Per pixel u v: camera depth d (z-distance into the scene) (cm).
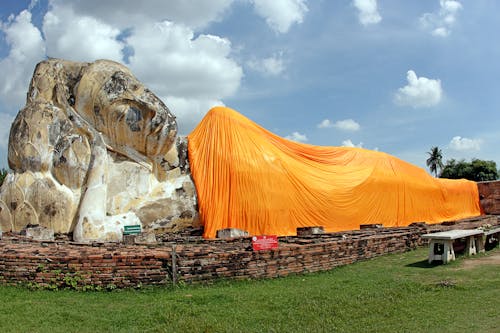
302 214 2291
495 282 1068
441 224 2672
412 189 2897
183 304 914
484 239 1623
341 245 1413
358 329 777
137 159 2080
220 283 1123
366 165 2755
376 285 1081
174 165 2172
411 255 1595
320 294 984
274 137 2547
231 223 2116
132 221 1977
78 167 1973
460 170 6844
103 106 2000
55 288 1061
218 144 2250
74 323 823
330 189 2414
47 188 1948
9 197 1961
